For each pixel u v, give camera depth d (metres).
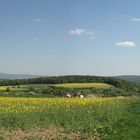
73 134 18.97
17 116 24.36
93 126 21.25
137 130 20.31
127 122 24.53
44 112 28.53
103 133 19.19
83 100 49.31
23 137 17.53
